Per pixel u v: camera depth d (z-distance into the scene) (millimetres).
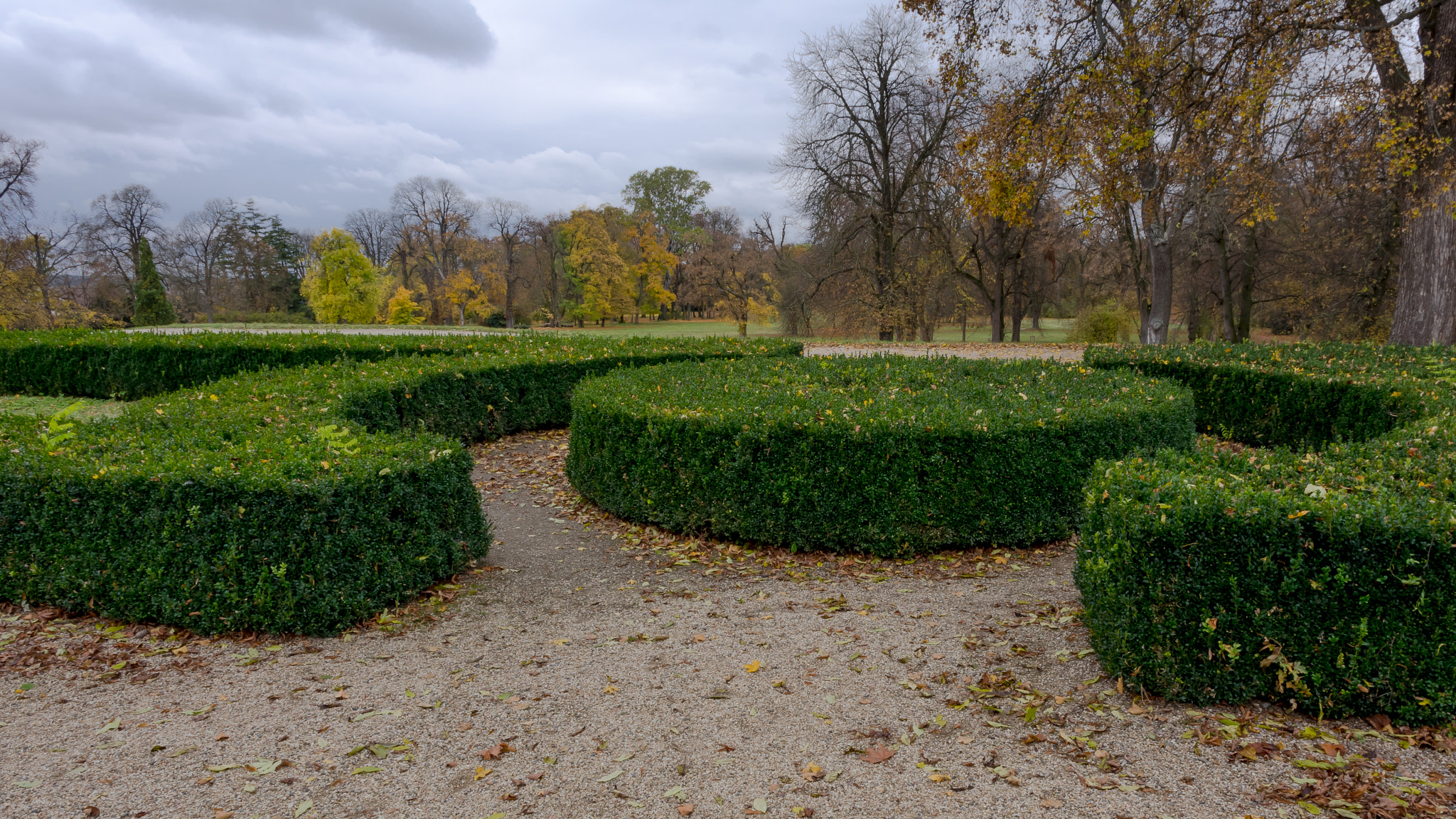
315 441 4723
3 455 4367
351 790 2480
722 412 5469
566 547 5410
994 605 4047
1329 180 15086
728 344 11672
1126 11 12609
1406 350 9648
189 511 3803
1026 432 4934
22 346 11266
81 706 3105
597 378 7570
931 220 25797
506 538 5652
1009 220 12938
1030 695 3002
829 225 26812
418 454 4406
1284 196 20625
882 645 3576
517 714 3002
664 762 2629
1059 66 12203
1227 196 17062
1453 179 11352
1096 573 3080
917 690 3100
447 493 4516
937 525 4922
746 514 5191
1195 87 11375
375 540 4047
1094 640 3227
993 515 4949
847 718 2898
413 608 4234
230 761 2662
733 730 2840
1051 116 12438
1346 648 2695
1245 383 8148
